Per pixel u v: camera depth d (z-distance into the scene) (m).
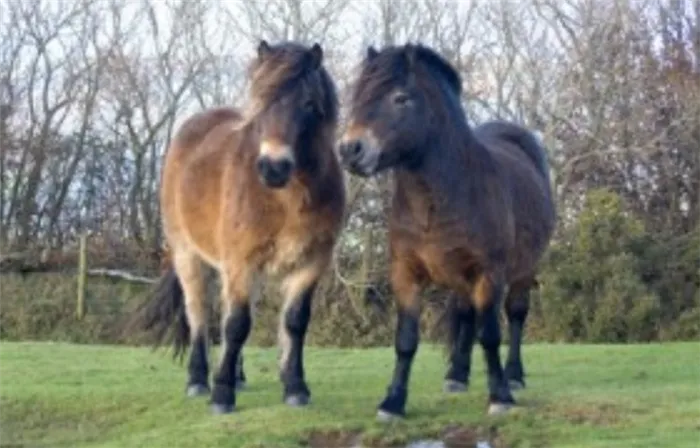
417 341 9.63
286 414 9.95
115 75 33.75
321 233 9.76
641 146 26.66
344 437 9.38
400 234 9.34
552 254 22.81
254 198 9.55
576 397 10.33
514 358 11.25
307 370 13.34
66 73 33.97
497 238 9.38
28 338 25.52
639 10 28.97
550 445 8.91
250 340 22.83
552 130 27.20
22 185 32.78
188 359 12.73
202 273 11.34
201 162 10.55
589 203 23.34
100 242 31.08
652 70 27.98
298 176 9.42
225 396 10.26
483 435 9.30
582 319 22.25
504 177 9.75
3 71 33.75
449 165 9.09
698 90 27.31
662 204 26.88
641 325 22.08
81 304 26.11
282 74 9.25
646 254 23.00
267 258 9.77
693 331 22.30
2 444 10.73
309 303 10.18
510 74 28.97
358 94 8.92
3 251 30.28
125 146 33.16
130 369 13.61
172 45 33.81
